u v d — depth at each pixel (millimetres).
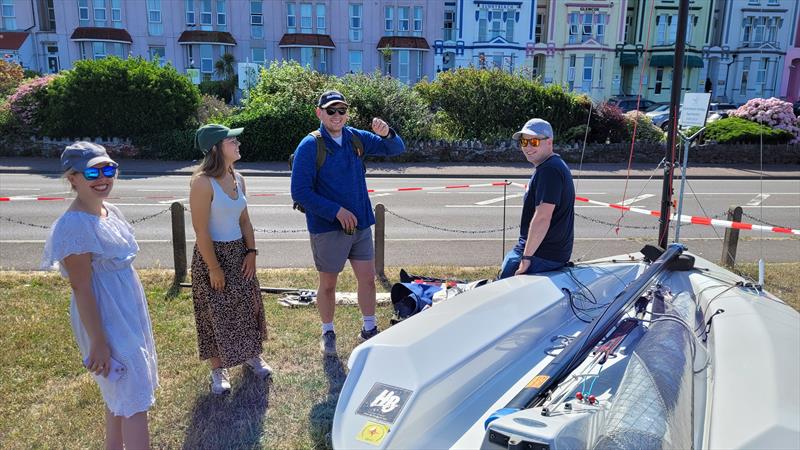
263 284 5980
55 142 18438
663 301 3164
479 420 2219
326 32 36531
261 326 3773
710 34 38594
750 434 1799
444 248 8031
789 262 7242
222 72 34938
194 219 3391
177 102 18844
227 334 3541
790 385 2043
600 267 3816
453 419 2205
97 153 2414
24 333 4492
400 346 2320
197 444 3146
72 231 2357
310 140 3955
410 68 37281
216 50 35500
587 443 1838
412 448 1974
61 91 18359
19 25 35031
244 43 35969
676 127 4773
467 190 13797
